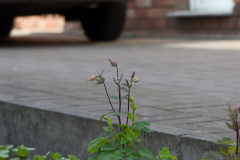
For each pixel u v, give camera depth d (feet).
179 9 52.54
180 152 8.01
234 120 6.38
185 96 13.74
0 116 12.19
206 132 8.80
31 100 13.11
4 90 15.34
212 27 49.21
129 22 55.57
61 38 51.01
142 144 8.66
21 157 9.34
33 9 38.32
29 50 34.94
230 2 49.26
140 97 13.57
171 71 20.58
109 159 7.07
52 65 23.89
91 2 38.55
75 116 9.90
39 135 10.93
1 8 37.45
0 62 25.99
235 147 6.59
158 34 53.42
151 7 53.83
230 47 34.47
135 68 21.81
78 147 9.89
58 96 13.85
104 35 43.75
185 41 43.75
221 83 16.57
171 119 10.22
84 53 31.27
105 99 13.08
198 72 20.04
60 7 38.93
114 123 9.14
